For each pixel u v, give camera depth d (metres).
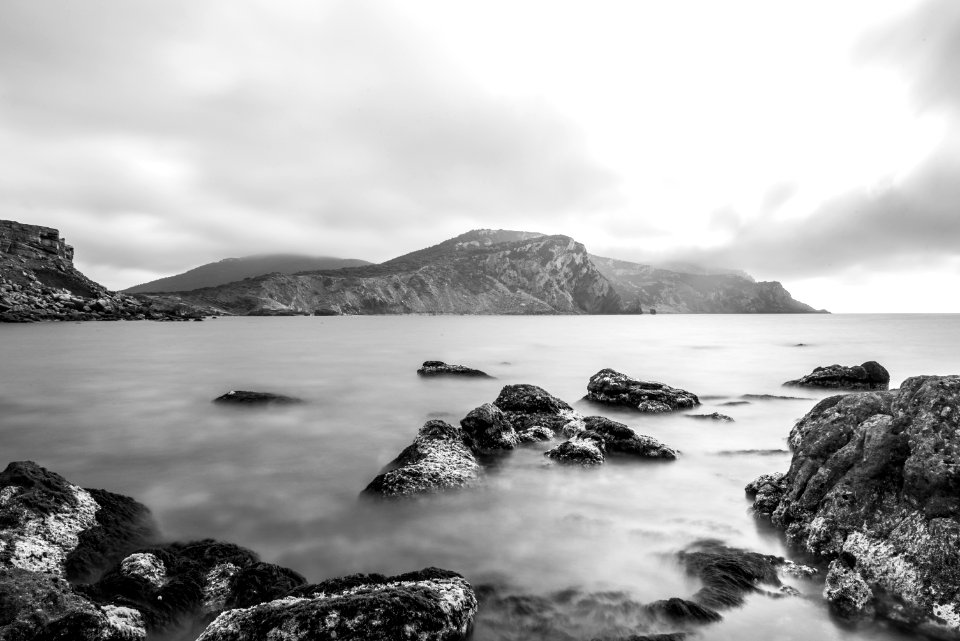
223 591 7.58
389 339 77.12
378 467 14.77
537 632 6.82
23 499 9.05
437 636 6.28
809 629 6.81
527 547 9.44
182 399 25.72
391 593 6.47
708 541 9.54
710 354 51.88
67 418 21.28
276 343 67.12
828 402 14.28
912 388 9.54
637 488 12.49
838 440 10.27
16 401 25.20
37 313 100.00
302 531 10.26
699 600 7.31
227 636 5.91
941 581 7.00
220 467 14.70
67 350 52.34
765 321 177.88
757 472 13.70
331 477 13.80
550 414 19.05
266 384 31.41
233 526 10.51
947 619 6.68
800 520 9.51
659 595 7.73
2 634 5.70
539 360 46.22
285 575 7.96
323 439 18.09
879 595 7.26
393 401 25.62
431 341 72.50
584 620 7.07
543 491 12.29
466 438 15.23
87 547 8.72
